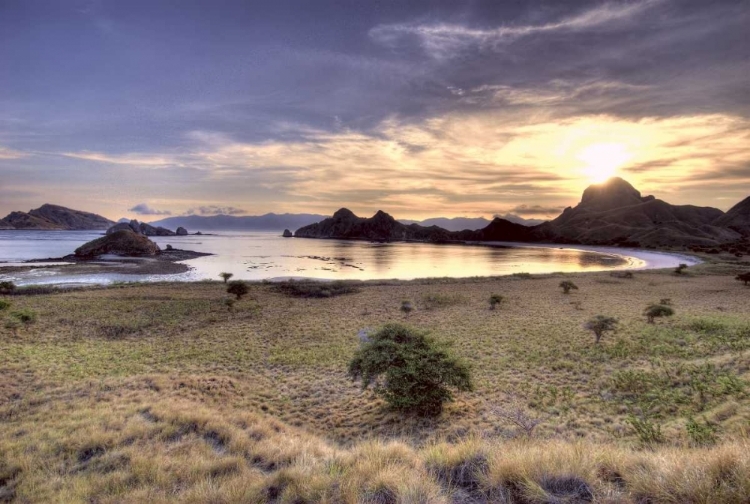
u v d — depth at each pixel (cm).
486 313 4175
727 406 1327
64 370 2212
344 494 564
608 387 1856
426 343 1914
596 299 5050
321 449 942
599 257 15588
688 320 3403
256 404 1791
